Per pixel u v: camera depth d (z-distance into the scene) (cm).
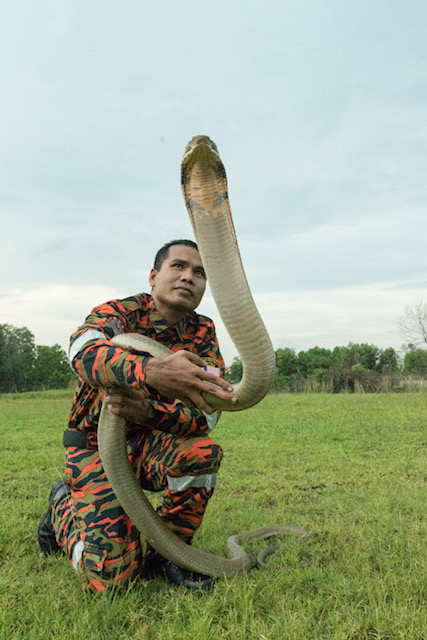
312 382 2511
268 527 348
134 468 288
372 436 812
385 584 246
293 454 666
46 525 300
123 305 278
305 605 230
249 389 210
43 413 1405
